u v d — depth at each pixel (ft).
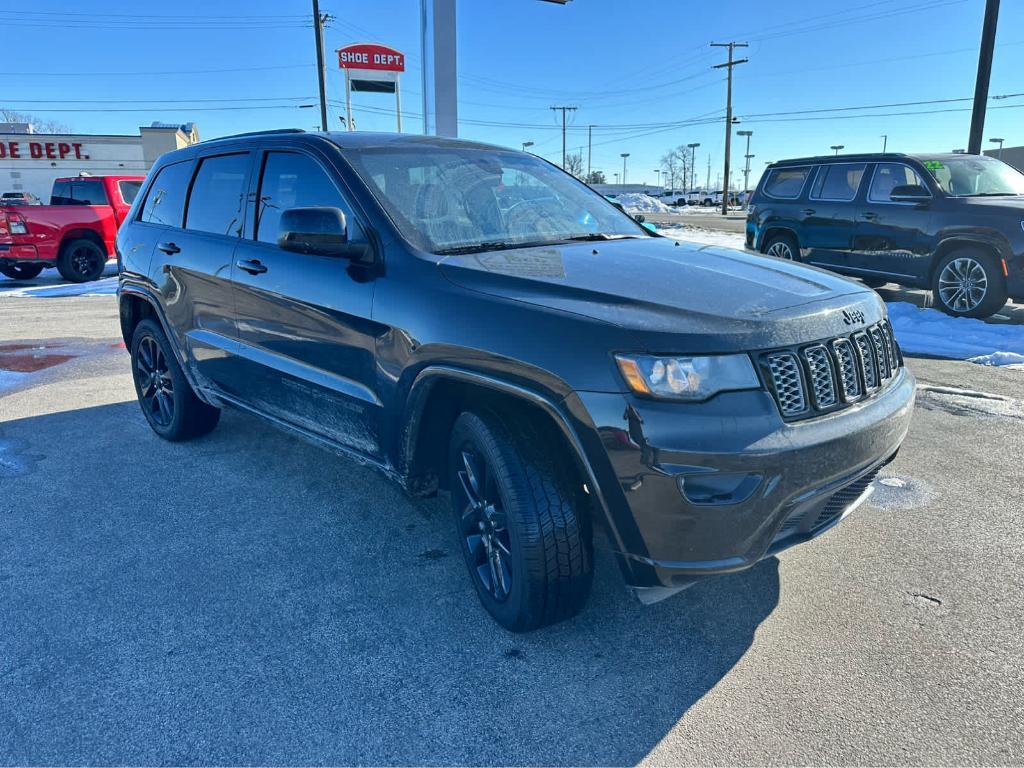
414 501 12.32
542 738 7.02
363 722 7.25
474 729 7.14
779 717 7.22
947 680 7.72
